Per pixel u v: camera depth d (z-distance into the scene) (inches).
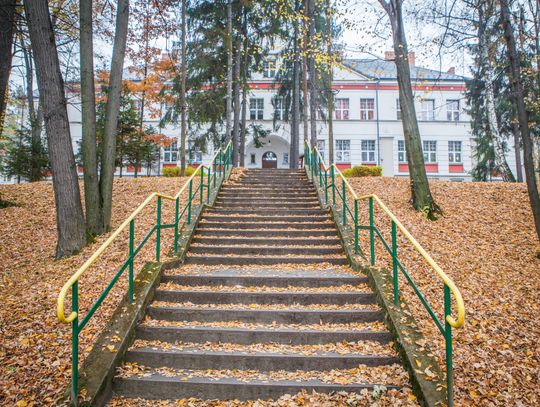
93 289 239.8
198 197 463.2
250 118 1197.1
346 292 221.0
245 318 200.4
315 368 167.0
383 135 1196.5
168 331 186.1
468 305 229.0
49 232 382.6
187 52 778.8
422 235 350.9
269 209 398.6
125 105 681.6
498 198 450.0
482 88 768.3
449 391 133.6
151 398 154.6
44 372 161.6
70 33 499.8
